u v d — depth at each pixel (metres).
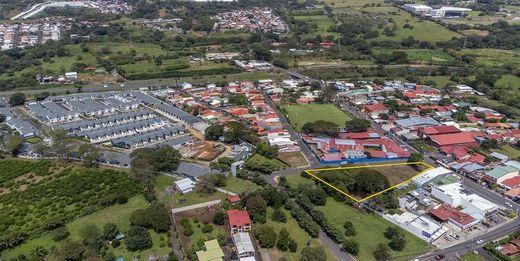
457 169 193.38
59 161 196.75
